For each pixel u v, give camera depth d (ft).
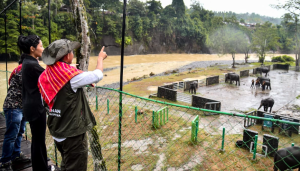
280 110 71.05
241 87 107.96
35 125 10.14
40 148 10.54
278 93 95.86
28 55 10.18
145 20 274.57
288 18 181.06
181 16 318.04
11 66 156.04
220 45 203.00
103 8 241.35
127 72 157.28
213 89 101.60
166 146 34.81
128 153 31.89
